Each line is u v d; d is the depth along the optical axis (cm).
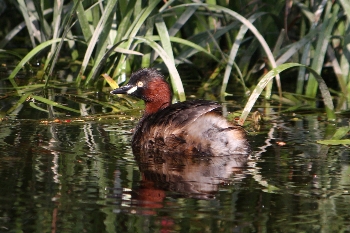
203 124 1020
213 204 796
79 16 1487
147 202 799
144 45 1520
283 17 1596
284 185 865
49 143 1053
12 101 1368
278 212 774
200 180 884
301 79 1469
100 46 1467
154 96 1193
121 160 977
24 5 1636
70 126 1179
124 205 789
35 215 758
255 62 1650
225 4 1577
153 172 916
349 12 1332
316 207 792
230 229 727
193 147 1019
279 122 1234
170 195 824
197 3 1406
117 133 1143
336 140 1070
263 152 1024
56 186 848
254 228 730
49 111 1291
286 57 1459
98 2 1427
